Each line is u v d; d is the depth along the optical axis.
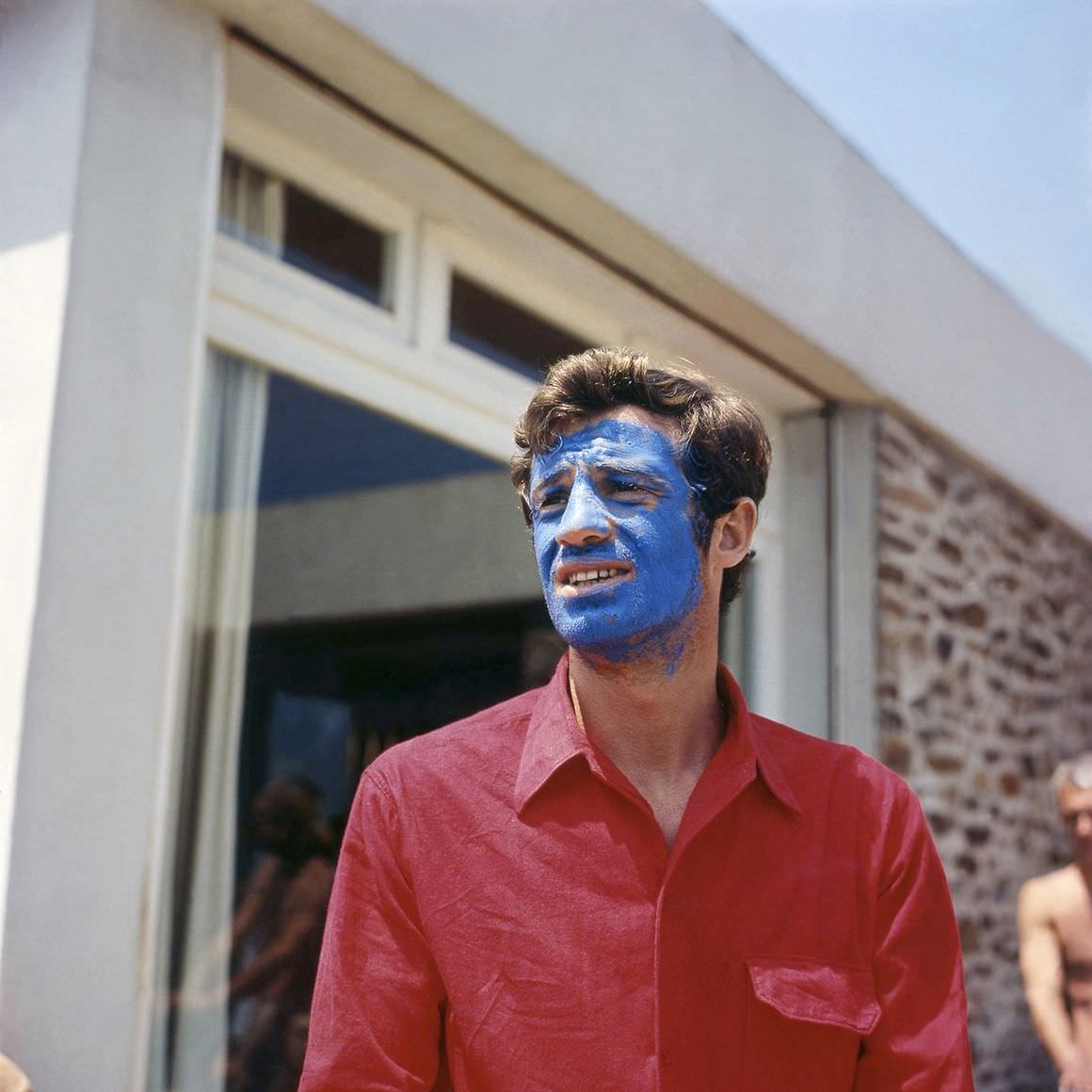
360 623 2.83
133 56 2.19
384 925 1.28
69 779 1.94
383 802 1.32
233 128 2.62
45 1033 1.86
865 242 4.11
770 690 4.04
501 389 3.22
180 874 2.40
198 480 2.48
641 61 3.23
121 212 2.13
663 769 1.35
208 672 2.49
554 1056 1.20
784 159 3.76
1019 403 5.04
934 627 4.31
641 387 1.35
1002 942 4.46
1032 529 5.20
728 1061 1.22
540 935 1.24
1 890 1.84
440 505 3.07
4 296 2.11
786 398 4.13
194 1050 2.36
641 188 3.17
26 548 1.96
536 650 3.30
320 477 2.75
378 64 2.54
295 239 2.73
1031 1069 4.55
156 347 2.16
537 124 2.87
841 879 1.30
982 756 4.50
